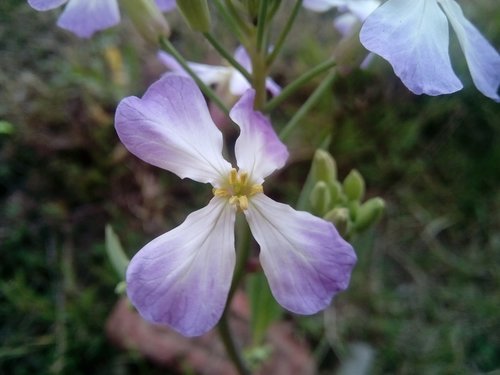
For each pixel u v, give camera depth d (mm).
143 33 61
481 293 109
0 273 97
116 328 93
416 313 106
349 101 118
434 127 125
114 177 107
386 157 119
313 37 128
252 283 82
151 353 92
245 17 64
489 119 122
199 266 49
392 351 101
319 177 67
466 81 123
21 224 100
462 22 53
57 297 95
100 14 61
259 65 61
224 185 51
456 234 116
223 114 71
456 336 103
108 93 114
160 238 48
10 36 120
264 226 50
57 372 89
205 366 92
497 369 100
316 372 100
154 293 47
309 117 117
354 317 104
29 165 106
